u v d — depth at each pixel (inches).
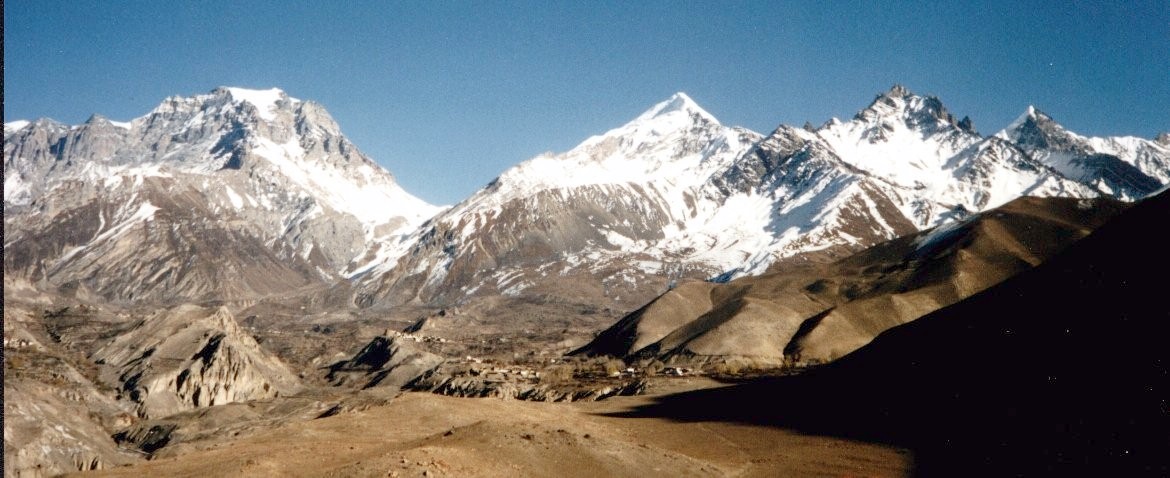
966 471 2564.0
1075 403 2864.2
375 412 3543.3
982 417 3107.8
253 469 2230.6
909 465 2716.5
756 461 2871.6
